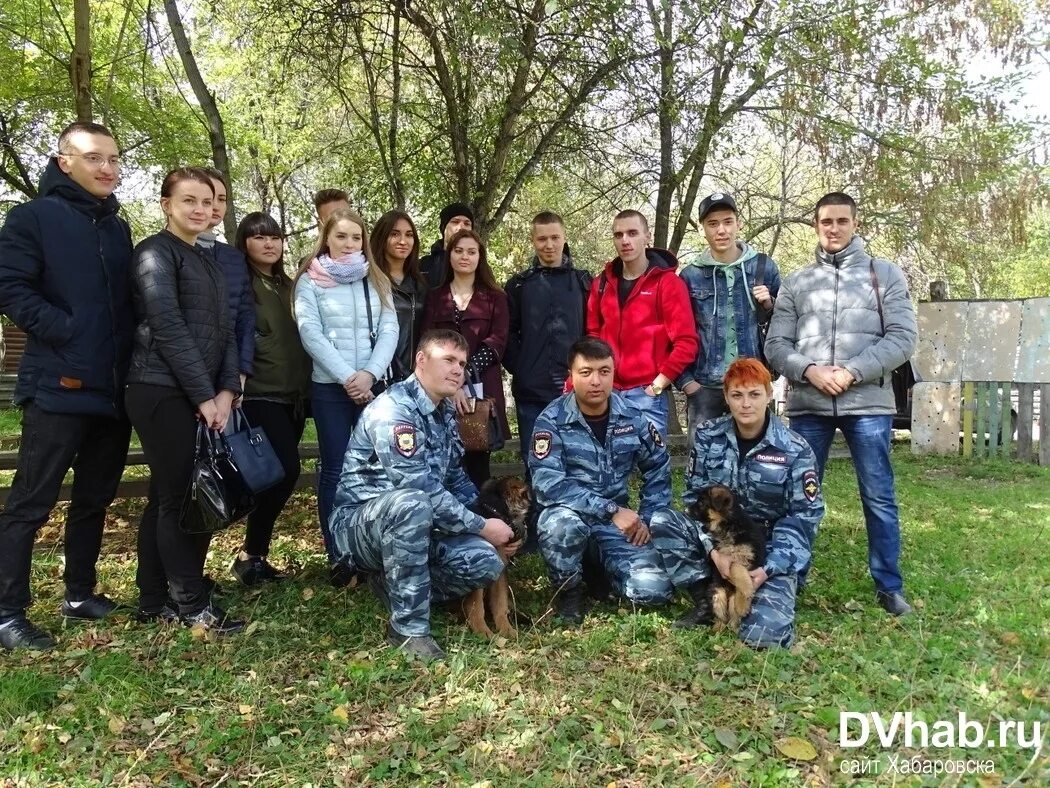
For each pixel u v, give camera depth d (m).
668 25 7.48
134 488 5.88
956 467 9.45
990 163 10.07
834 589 4.29
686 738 2.69
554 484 4.05
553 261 5.11
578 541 3.90
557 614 3.97
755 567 3.63
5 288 3.35
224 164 6.46
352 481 3.81
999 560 4.90
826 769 2.50
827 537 5.51
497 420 4.79
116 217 3.75
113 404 3.61
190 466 3.62
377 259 4.84
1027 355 9.84
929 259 12.38
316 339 4.30
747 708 2.91
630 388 4.81
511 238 11.69
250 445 3.73
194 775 2.51
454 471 4.10
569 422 4.15
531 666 3.25
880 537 4.06
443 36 7.17
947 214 10.84
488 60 7.11
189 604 3.71
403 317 4.77
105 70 10.58
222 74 11.38
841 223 4.18
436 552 3.66
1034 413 9.97
